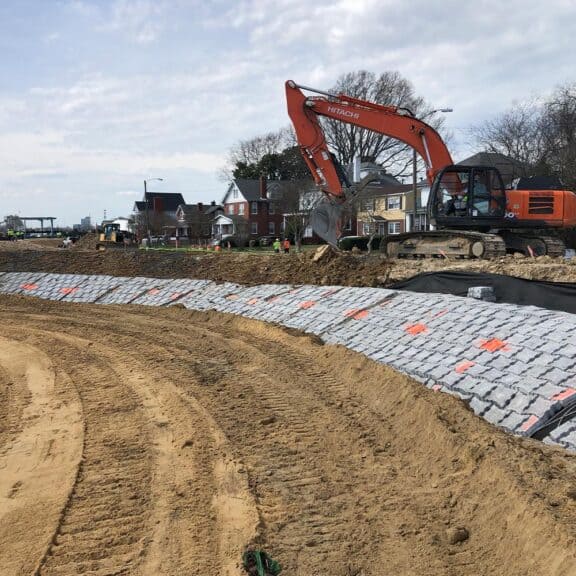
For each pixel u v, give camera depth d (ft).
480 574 13.66
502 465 17.26
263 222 223.92
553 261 51.29
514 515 14.98
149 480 18.85
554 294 33.88
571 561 12.64
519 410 21.83
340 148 195.42
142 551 14.80
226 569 13.92
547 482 16.02
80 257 76.54
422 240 61.87
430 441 20.77
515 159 115.44
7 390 29.30
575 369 22.84
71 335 43.11
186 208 255.91
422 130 59.57
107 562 14.37
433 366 27.84
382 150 196.85
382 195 176.24
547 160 108.37
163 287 61.21
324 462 20.22
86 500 17.61
